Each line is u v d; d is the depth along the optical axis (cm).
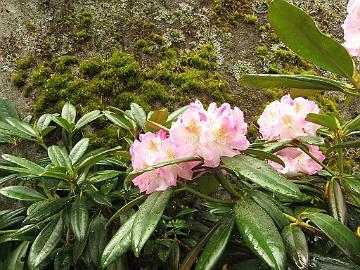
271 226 54
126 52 96
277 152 71
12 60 96
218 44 99
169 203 74
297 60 100
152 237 75
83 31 98
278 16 58
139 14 100
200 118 58
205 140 58
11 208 86
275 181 55
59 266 72
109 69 94
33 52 97
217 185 69
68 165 71
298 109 69
